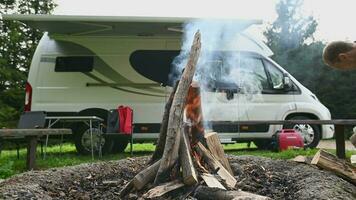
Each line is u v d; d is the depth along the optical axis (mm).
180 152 3924
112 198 3881
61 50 10719
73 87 10625
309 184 3877
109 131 9930
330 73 22438
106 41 10828
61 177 4363
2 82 21844
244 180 4301
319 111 10945
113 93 10742
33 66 10641
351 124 7699
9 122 19328
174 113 3930
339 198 3408
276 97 10891
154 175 3928
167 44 10906
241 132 10773
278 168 4789
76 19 9789
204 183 3762
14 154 10703
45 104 10523
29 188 3703
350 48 3412
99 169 4809
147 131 10742
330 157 4426
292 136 10227
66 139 11133
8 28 23516
